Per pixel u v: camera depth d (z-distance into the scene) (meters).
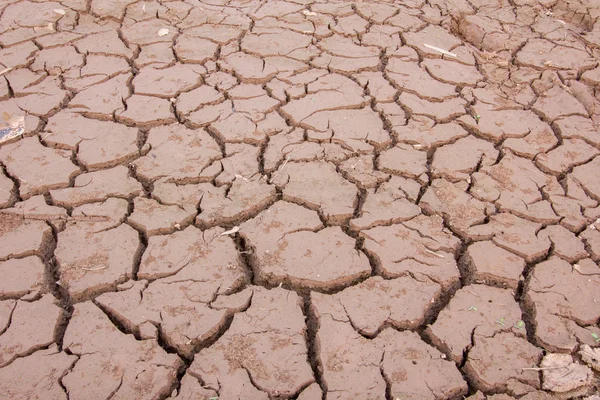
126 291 2.60
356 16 4.79
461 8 4.94
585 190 3.21
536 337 2.45
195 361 2.34
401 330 2.49
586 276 2.71
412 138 3.55
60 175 3.21
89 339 2.40
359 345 2.41
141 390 2.24
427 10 4.90
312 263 2.74
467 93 3.96
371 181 3.23
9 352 2.34
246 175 3.26
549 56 4.36
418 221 2.98
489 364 2.34
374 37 4.52
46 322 2.46
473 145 3.53
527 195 3.16
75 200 3.05
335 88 3.97
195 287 2.62
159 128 3.60
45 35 4.45
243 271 2.73
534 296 2.61
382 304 2.57
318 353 2.39
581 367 2.33
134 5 4.86
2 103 3.76
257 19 4.72
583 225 2.98
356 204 3.10
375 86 4.00
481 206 3.08
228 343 2.41
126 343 2.39
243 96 3.88
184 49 4.33
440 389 2.26
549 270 2.73
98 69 4.10
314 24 4.66
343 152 3.43
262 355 2.37
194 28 4.59
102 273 2.67
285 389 2.26
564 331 2.46
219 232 2.90
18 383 2.24
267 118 3.70
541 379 2.29
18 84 3.93
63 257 2.74
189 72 4.09
